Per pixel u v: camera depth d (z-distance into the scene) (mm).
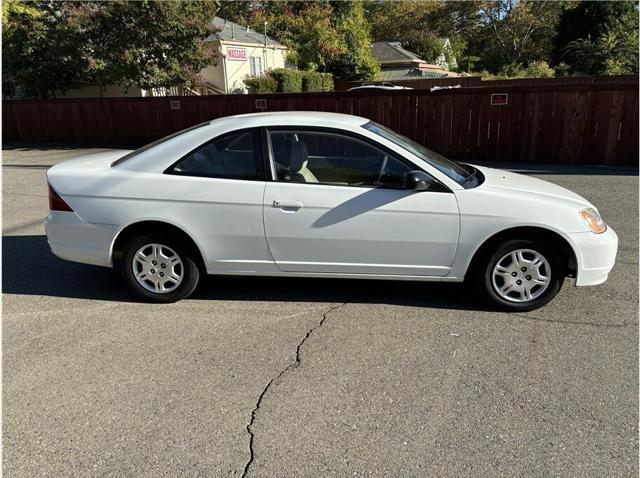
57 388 3066
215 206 3996
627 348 3521
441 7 55531
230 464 2447
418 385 3082
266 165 4004
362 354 3447
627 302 4273
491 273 4020
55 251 4254
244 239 4051
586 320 3945
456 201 3877
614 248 3986
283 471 2398
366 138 3953
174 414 2822
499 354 3441
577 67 33906
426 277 4078
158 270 4238
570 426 2703
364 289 4574
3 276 4922
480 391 3018
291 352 3479
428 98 11797
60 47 17766
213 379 3154
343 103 12680
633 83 10062
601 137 10602
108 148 15211
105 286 4676
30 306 4242
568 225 3861
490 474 2373
